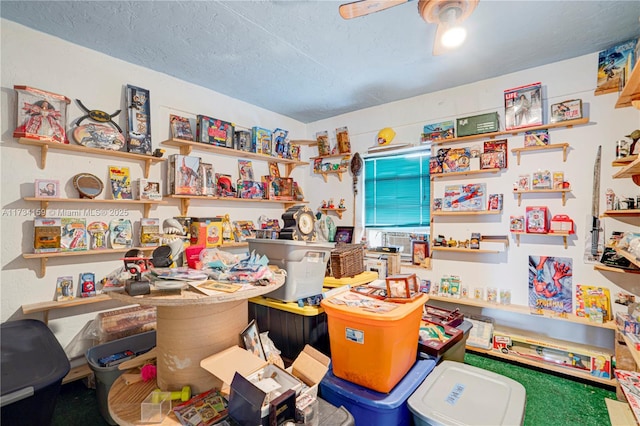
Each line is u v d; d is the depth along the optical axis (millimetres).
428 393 1402
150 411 1117
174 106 2945
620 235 2326
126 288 1140
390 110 3607
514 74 2834
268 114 3871
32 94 2111
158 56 2547
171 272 1207
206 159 3217
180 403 1176
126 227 2572
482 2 1865
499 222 2912
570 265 2580
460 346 1947
